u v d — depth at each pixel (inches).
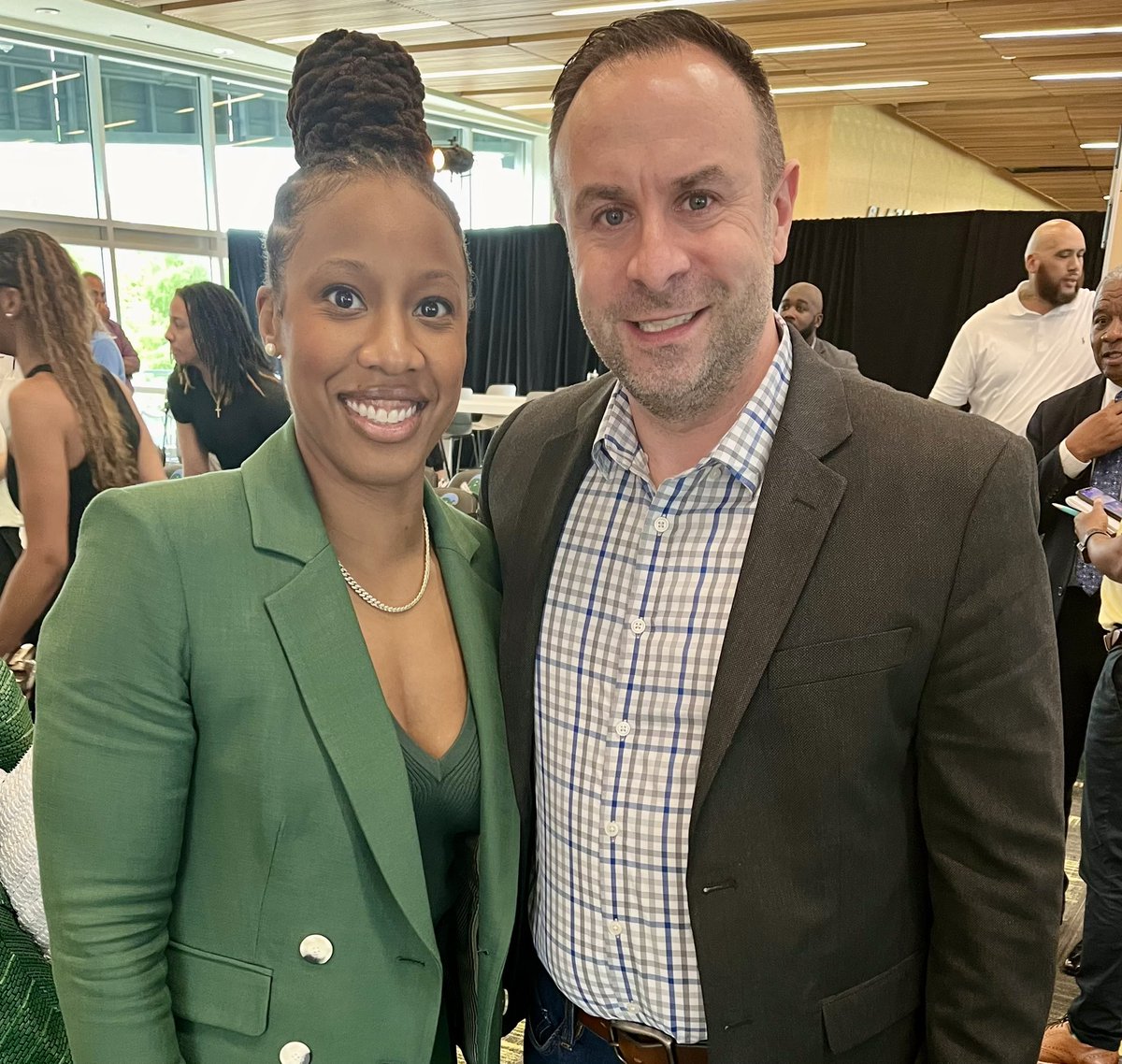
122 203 316.8
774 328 45.3
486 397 211.6
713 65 39.0
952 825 40.0
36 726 36.4
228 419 108.3
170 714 36.7
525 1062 52.2
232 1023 37.6
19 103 285.3
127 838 36.1
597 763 43.4
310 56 39.6
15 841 51.2
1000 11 233.9
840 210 372.8
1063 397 106.8
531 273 401.4
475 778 43.2
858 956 41.9
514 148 458.9
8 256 69.1
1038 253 138.3
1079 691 100.8
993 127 401.4
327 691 38.4
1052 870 38.6
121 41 298.2
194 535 38.0
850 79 311.6
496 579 50.9
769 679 38.7
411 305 39.2
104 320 223.9
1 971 47.8
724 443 41.5
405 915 39.1
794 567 38.9
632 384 41.6
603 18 264.8
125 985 35.8
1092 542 82.7
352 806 38.1
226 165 346.6
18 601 69.8
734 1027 40.7
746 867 39.6
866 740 38.8
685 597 42.2
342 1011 38.8
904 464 39.2
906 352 317.1
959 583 37.8
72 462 71.0
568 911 45.1
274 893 37.9
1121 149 157.5
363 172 38.2
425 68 329.1
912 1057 44.4
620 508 45.4
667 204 39.3
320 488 41.6
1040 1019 39.0
